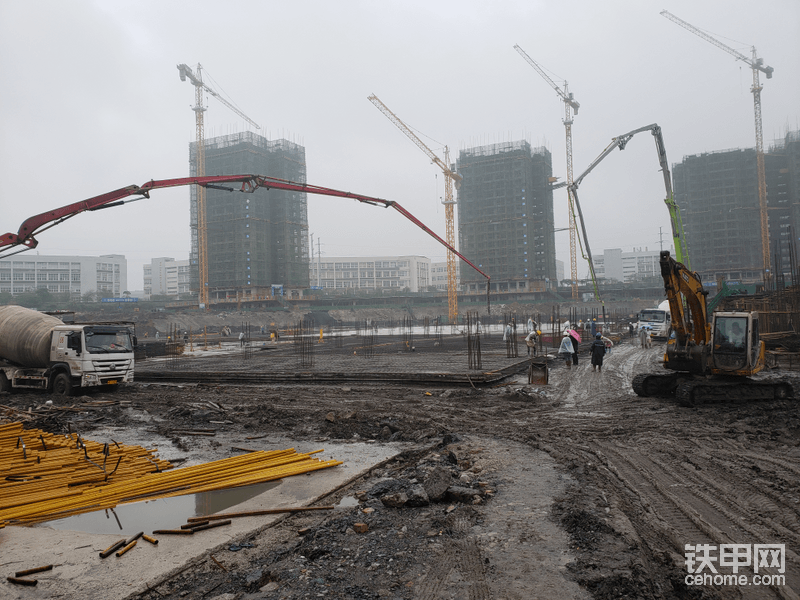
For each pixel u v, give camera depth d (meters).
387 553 5.25
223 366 26.34
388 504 6.63
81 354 17.16
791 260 32.00
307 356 30.81
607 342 31.06
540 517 6.14
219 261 136.25
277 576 4.82
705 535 5.64
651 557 5.09
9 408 14.30
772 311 30.50
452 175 115.38
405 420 12.34
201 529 6.05
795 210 136.12
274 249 144.12
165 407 15.23
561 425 11.70
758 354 14.17
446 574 4.79
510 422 12.22
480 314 114.06
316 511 6.69
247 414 13.57
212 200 136.75
